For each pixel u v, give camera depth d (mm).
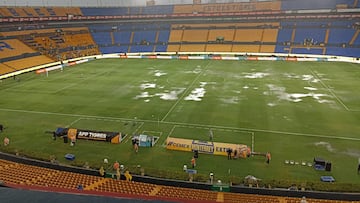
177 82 64750
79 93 57375
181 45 111750
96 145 35906
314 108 46906
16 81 68000
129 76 71812
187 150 33969
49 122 42969
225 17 115750
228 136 37469
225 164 31219
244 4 115938
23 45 92250
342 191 25016
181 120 42781
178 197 22891
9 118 44656
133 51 111438
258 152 33156
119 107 48781
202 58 97812
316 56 95250
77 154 33719
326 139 36188
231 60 94062
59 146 35688
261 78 67500
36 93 57812
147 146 35188
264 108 47156
